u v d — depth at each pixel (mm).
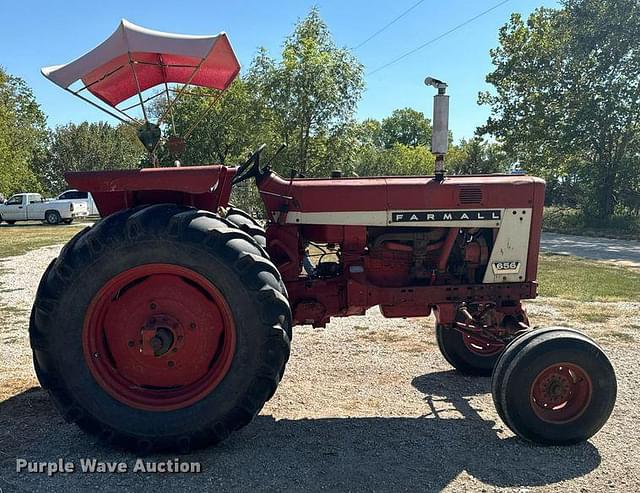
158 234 3369
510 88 26078
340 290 4230
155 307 3570
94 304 3438
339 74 18656
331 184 4145
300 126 18578
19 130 41562
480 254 4273
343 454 3477
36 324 3424
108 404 3434
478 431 3842
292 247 4199
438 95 4148
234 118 22406
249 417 3453
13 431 3777
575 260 13117
